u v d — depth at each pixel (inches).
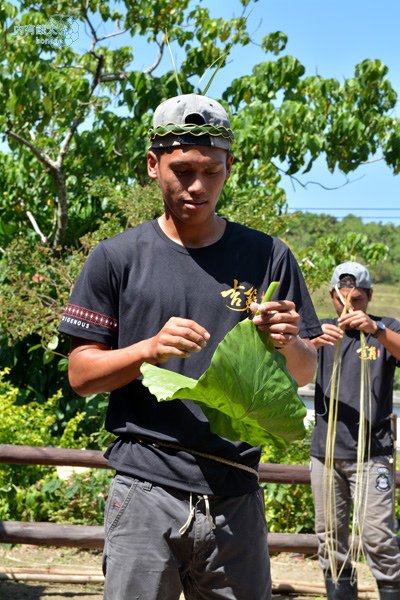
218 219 98.5
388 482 172.7
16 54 362.6
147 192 334.6
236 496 93.2
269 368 85.0
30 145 371.9
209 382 82.4
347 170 407.8
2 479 248.7
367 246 421.7
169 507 91.9
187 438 92.0
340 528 177.5
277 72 409.4
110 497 96.0
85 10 373.7
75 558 228.1
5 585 198.4
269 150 380.5
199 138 89.5
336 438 175.2
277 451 251.1
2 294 325.7
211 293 94.6
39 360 381.7
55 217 407.5
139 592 92.3
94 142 390.9
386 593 172.2
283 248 98.7
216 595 93.7
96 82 385.4
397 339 169.0
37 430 282.0
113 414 96.0
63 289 329.7
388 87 414.9
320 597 199.2
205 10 397.7
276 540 202.2
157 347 85.7
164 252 95.8
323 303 384.5
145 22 390.3
